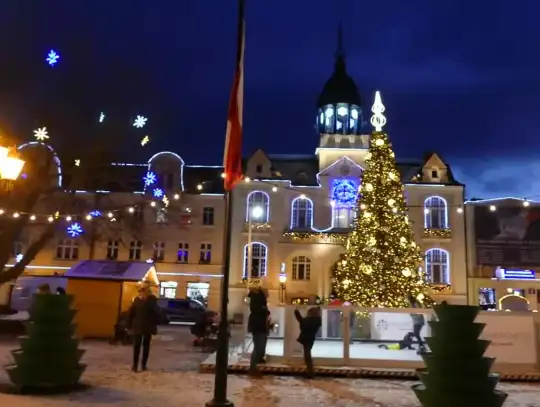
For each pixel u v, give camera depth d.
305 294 41.00
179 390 11.14
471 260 41.94
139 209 41.31
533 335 14.87
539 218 42.31
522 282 41.31
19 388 10.46
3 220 21.64
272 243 41.94
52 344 10.55
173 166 43.72
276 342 15.28
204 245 42.62
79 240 41.88
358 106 46.78
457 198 42.91
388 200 26.09
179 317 36.38
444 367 8.98
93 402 9.64
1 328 24.28
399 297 24.53
